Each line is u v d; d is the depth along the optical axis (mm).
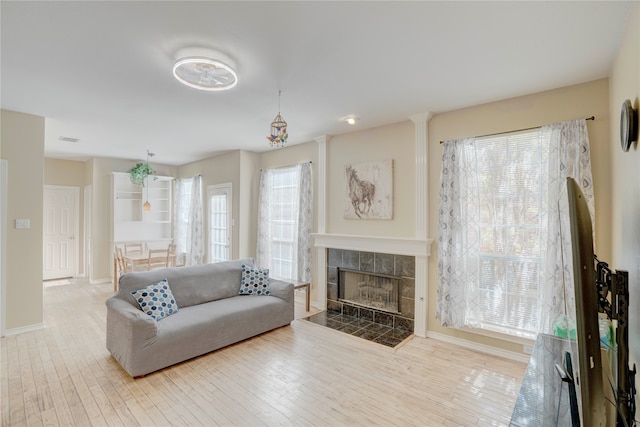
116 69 2518
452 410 2297
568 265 2652
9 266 3572
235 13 1821
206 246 6562
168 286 3391
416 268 3740
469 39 2094
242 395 2467
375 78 2689
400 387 2594
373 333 3770
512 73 2586
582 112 2736
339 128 4242
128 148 5578
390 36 2064
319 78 2686
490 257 3213
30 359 3021
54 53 2273
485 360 3074
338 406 2338
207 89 2639
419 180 3676
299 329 3908
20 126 3613
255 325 3578
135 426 2100
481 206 3275
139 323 2686
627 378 1324
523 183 3033
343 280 4590
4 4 1717
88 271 6738
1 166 3496
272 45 2168
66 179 6773
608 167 2592
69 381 2637
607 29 1967
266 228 5586
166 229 7535
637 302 1592
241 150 5641
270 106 3375
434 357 3141
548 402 1522
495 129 3199
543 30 1985
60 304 4844
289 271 5281
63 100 3215
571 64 2422
